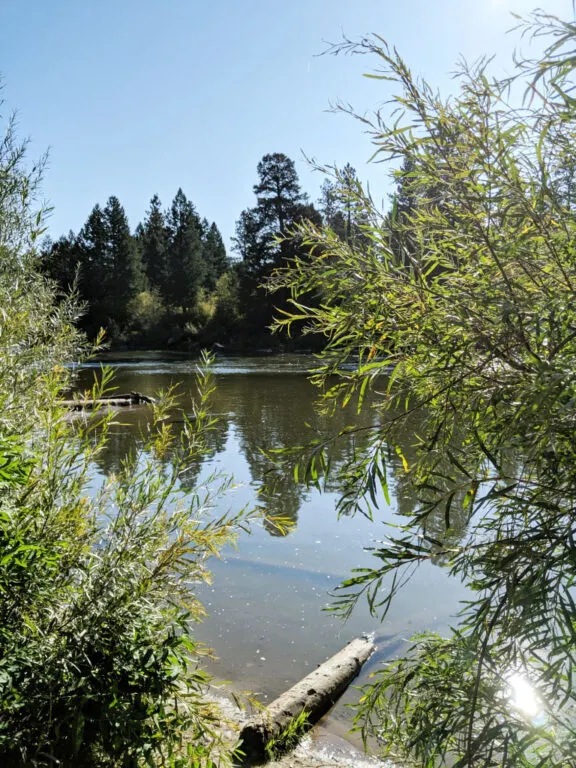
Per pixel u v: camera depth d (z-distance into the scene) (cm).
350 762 346
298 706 383
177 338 5959
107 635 227
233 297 6256
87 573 237
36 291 288
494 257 125
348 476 155
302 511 743
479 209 130
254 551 636
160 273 8762
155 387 2152
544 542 124
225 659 450
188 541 255
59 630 225
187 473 884
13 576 210
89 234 7506
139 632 234
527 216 124
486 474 166
